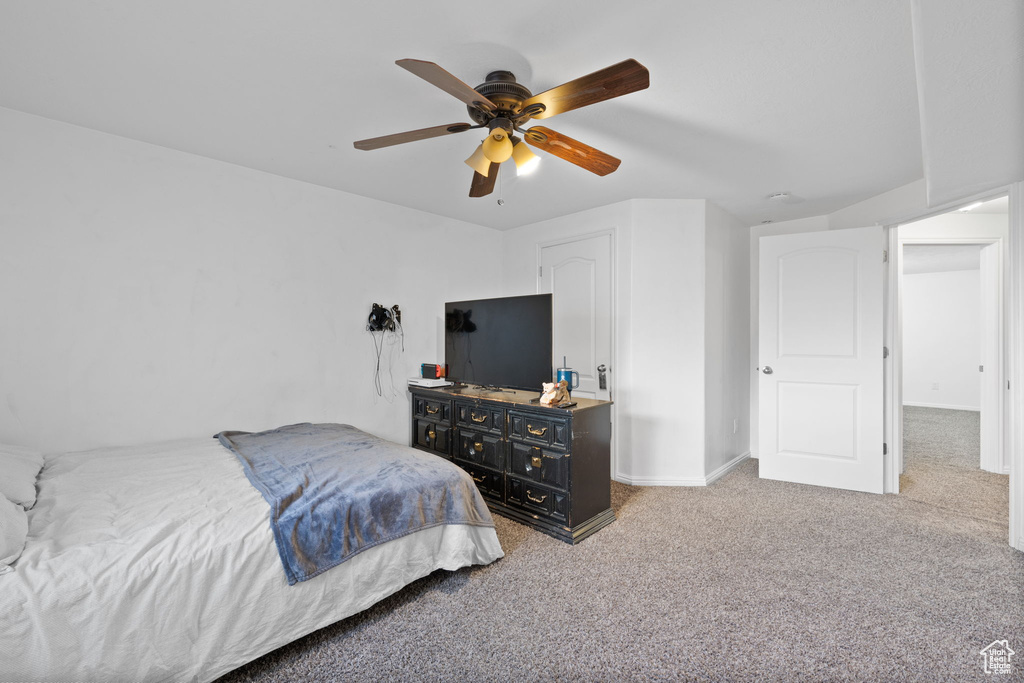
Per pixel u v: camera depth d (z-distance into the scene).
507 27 1.60
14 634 1.22
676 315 3.60
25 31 1.64
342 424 3.28
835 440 3.54
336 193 3.39
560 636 1.78
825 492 3.42
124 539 1.48
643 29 1.61
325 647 1.73
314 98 2.10
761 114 2.23
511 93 1.75
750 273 4.48
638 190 3.38
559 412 2.65
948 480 3.69
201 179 2.79
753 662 1.63
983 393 3.99
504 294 4.62
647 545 2.55
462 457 3.28
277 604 1.63
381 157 2.78
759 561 2.36
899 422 3.53
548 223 4.21
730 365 4.08
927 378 7.77
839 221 3.89
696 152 2.68
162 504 1.73
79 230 2.41
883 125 2.34
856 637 1.76
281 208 3.12
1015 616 1.88
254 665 1.63
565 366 3.97
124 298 2.55
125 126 2.40
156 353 2.65
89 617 1.31
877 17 1.54
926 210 3.08
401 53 1.75
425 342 3.98
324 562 1.75
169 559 1.46
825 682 1.54
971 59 1.35
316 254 3.29
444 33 1.63
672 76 1.90
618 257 3.68
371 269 3.60
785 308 3.72
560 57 1.77
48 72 1.91
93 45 1.72
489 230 4.53
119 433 2.54
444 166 2.92
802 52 1.74
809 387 3.63
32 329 2.29
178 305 2.72
